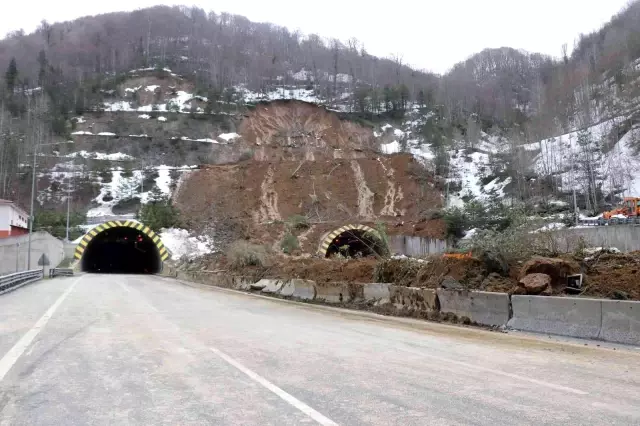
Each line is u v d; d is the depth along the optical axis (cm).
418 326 1308
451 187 8138
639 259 1388
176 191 7481
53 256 5059
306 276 2408
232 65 16162
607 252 1552
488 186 8288
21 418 498
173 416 505
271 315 1550
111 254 7800
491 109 13925
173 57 16250
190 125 10981
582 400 571
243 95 13688
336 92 15438
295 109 12288
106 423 483
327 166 7969
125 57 16025
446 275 1577
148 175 8088
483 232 1667
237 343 973
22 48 17025
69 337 1031
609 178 7194
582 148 7850
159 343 964
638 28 13812
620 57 11969
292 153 10344
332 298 1995
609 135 8562
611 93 10488
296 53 19025
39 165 8194
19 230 6138
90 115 11038
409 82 16562
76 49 16912
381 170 8094
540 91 13288
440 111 13438
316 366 757
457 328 1263
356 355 857
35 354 844
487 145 11288
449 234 5109
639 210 4697
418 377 687
